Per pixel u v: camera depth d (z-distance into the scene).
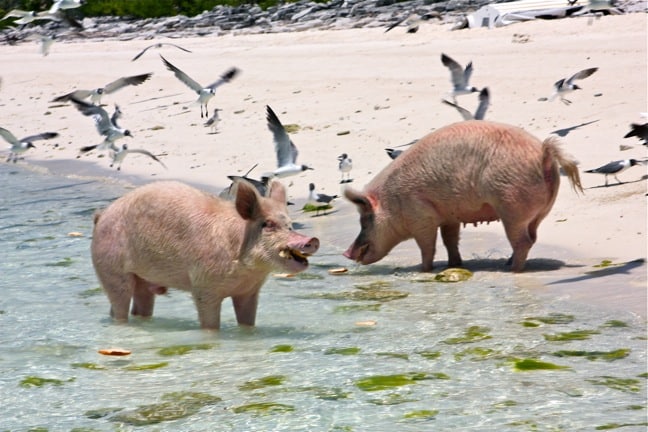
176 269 13.09
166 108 33.06
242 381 11.41
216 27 52.69
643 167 19.62
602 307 13.52
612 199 18.17
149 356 12.53
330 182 22.28
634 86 25.47
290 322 13.87
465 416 10.10
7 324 14.16
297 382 11.30
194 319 14.19
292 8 54.59
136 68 40.38
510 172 15.38
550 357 11.72
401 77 30.61
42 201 23.73
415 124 25.89
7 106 37.62
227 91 33.19
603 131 22.47
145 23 58.94
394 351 12.30
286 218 12.52
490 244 17.59
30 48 52.66
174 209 13.02
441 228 16.64
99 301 15.25
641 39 30.06
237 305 13.45
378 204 16.69
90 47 49.22
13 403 11.02
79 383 11.61
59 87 40.06
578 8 36.44
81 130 32.75
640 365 11.29
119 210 13.50
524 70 28.62
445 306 14.23
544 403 10.34
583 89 25.88
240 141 27.31
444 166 15.98
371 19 46.53
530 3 38.69
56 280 16.58
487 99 20.44
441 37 35.75
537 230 17.44
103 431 10.13
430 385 11.02
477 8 45.47
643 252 15.64
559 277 15.09
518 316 13.45
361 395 10.81
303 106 29.58
